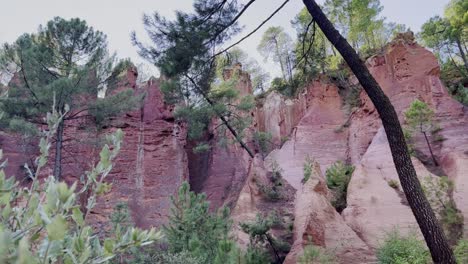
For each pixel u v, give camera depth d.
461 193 11.12
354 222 12.03
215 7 8.04
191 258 8.07
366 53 23.34
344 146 18.50
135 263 8.41
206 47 8.23
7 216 1.20
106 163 1.61
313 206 11.98
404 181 5.59
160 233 1.51
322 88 21.09
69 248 1.23
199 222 9.38
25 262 0.74
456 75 20.52
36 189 1.50
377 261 9.90
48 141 1.75
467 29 21.38
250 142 20.56
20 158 14.68
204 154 20.89
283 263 10.73
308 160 16.36
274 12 7.69
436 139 14.38
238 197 16.02
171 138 19.00
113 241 1.36
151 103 19.50
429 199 11.29
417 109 14.71
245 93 23.41
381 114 5.99
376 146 14.84
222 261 7.95
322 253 10.25
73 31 14.69
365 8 25.25
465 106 15.81
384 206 12.03
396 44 18.86
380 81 18.77
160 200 16.98
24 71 13.59
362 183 13.27
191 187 19.83
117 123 17.84
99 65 15.11
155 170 17.83
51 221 0.91
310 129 19.47
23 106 13.25
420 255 8.57
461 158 12.65
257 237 11.68
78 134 16.80
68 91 13.20
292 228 12.85
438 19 24.02
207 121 16.83
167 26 8.01
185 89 13.38
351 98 20.56
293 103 22.67
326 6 26.41
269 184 15.73
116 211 11.45
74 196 1.17
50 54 14.21
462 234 10.15
